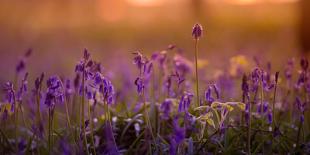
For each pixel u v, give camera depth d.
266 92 5.30
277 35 22.52
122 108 5.56
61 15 34.06
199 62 6.12
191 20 30.53
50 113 4.08
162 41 21.67
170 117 4.70
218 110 4.51
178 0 33.31
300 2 15.12
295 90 5.36
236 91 6.30
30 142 4.31
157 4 34.38
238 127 4.55
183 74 5.46
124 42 22.36
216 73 6.48
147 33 26.03
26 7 32.62
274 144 4.46
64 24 31.97
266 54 12.17
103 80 3.84
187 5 31.97
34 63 13.77
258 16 28.72
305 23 14.63
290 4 28.92
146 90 5.61
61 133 4.84
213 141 4.31
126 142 4.87
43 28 30.00
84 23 32.47
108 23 31.38
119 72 8.79
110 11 35.38
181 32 25.58
